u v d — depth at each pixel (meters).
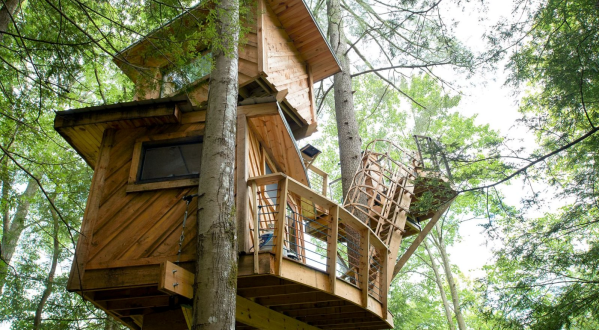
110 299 5.80
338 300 6.11
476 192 8.42
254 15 8.55
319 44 9.95
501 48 8.47
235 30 5.92
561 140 8.59
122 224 5.79
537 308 8.00
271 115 6.49
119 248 5.61
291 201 8.62
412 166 9.87
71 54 6.09
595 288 8.07
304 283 5.30
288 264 5.22
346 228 8.97
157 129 6.57
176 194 5.93
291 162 8.27
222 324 3.97
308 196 5.81
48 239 13.04
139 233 5.69
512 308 8.46
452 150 8.49
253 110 6.40
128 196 6.03
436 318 20.42
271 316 6.51
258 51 8.20
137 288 5.82
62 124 6.57
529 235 8.70
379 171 9.31
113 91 11.99
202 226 4.49
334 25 12.29
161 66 8.69
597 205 8.30
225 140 5.03
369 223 8.95
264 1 9.01
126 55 8.34
